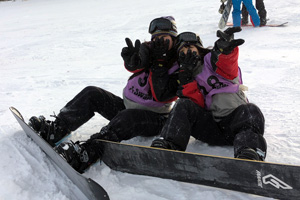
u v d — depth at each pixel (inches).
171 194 71.7
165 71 94.0
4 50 357.7
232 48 82.8
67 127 97.7
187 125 81.0
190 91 88.7
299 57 197.3
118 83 185.5
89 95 98.5
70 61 275.7
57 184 80.0
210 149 93.4
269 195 62.4
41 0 1181.1
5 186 79.7
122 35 378.3
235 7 325.1
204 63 92.2
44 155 94.8
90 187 60.8
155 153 72.0
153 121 96.1
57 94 173.6
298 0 490.6
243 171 62.9
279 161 82.8
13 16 751.1
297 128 102.6
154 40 96.1
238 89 89.0
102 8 733.3
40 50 340.5
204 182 69.1
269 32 290.4
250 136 75.6
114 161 81.3
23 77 225.9
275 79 160.9
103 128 88.6
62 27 499.5
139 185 76.1
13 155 96.7
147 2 748.0
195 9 523.5
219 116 88.7
